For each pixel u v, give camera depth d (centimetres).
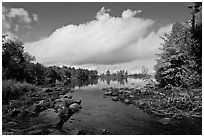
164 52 2733
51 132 1227
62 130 1290
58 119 1497
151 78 2852
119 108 2014
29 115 1602
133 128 1362
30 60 5178
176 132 1266
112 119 1602
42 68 6153
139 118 1606
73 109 1933
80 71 14450
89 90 4191
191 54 2444
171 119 1523
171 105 1820
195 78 2100
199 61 2323
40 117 1566
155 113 1697
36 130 1237
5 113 1617
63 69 11738
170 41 2723
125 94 2792
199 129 1305
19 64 3962
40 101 2141
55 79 7556
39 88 3459
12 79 3272
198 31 2583
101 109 1988
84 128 1369
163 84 2786
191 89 2056
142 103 2047
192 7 2656
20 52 4209
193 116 1556
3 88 2189
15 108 1703
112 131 1309
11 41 4000
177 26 2734
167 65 2620
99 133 1264
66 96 2717
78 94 3366
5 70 3262
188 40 2509
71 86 5703
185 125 1387
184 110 1700
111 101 2477
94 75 18975
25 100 2161
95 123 1491
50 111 1709
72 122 1520
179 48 2547
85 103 2356
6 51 3669
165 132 1270
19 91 2570
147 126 1400
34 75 5094
